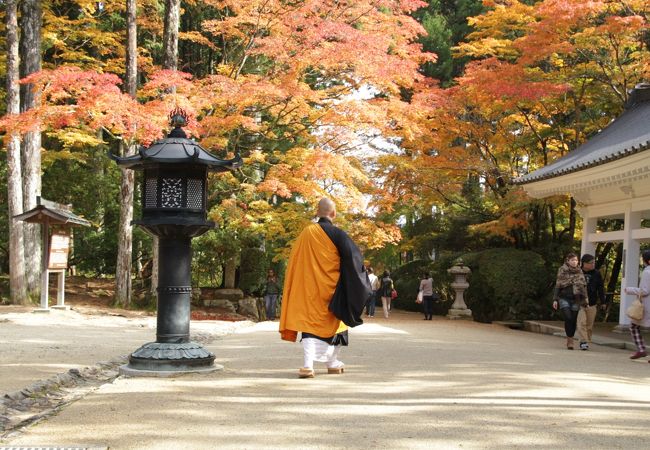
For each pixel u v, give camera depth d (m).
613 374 8.09
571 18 17.75
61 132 19.97
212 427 4.73
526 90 18.58
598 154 15.66
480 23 21.94
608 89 21.81
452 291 26.89
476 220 26.95
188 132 16.70
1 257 26.78
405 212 26.97
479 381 6.89
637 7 18.70
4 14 23.83
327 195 17.36
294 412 5.23
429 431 4.64
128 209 20.69
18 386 6.28
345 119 17.28
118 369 7.86
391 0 19.36
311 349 7.07
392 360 8.74
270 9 19.61
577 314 12.38
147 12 26.72
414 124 18.47
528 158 25.05
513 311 22.27
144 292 23.97
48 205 17.48
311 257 7.13
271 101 18.19
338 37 17.42
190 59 29.19
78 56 23.44
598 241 18.34
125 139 19.42
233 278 25.09
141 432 4.59
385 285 23.58
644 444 4.42
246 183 21.23
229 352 9.77
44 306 17.39
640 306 10.28
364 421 4.93
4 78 25.66
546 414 5.25
